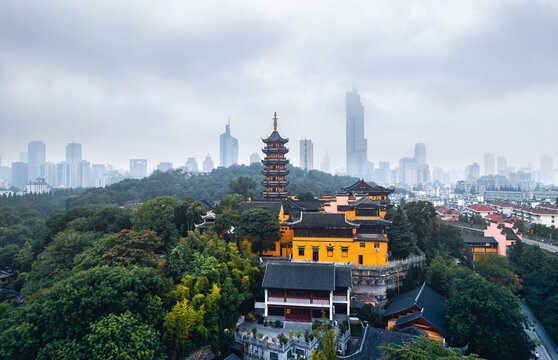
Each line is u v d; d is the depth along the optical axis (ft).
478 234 326.85
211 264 173.88
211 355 152.15
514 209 562.25
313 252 221.05
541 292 201.87
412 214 273.13
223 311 162.81
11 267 284.20
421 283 216.13
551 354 176.65
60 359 112.98
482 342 156.25
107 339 117.60
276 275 187.52
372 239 215.72
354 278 212.02
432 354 110.63
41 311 124.06
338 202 271.69
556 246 305.53
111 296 129.29
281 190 344.28
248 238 226.99
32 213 457.27
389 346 122.93
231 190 405.59
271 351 154.30
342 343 158.81
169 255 176.55
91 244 204.74
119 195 634.02
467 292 163.53
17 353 118.21
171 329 137.18
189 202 273.13
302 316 183.93
